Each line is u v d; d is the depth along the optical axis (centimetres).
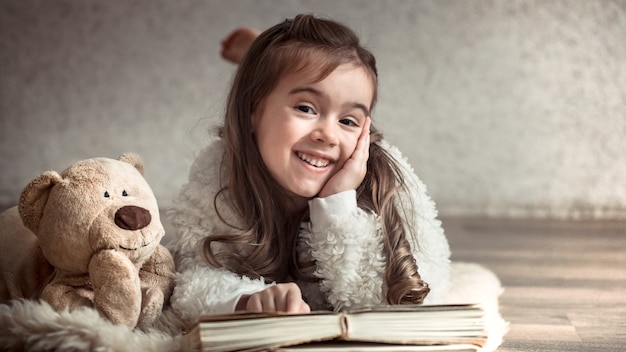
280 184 96
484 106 311
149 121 329
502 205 311
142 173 94
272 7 321
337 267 90
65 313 76
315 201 93
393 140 315
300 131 92
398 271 91
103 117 330
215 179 97
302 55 92
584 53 304
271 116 94
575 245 213
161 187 328
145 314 83
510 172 311
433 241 100
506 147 310
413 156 315
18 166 333
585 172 306
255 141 97
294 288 78
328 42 94
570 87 305
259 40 99
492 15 308
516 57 308
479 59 310
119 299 79
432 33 312
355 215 93
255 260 95
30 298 90
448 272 104
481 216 306
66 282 84
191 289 86
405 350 71
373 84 98
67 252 80
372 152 101
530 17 306
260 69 95
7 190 332
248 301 78
